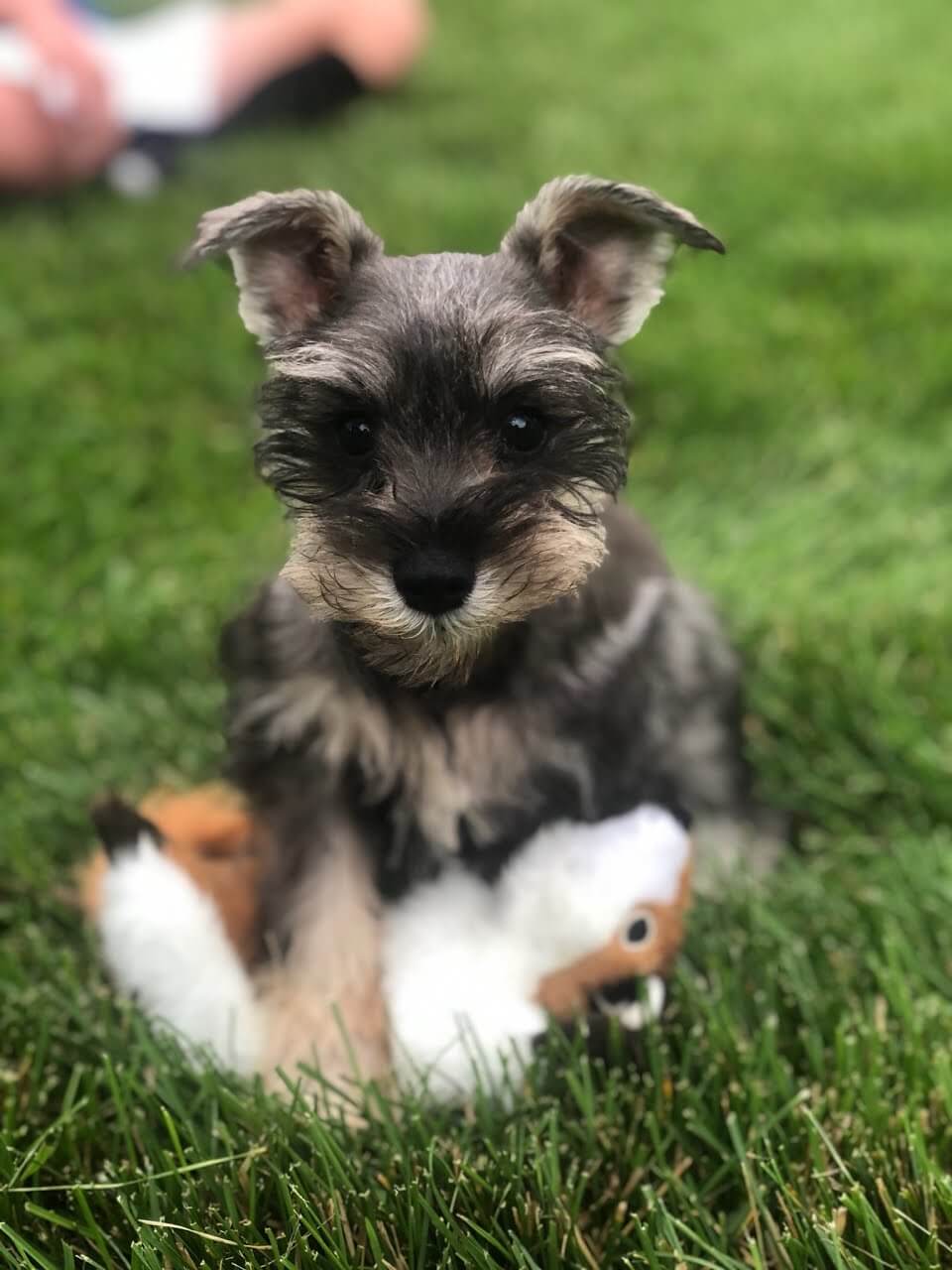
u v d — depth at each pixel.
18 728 0.56
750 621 0.61
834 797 0.52
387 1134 0.35
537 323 0.36
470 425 0.36
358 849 0.42
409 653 0.36
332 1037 0.39
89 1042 0.40
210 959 0.38
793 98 1.38
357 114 1.38
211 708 0.57
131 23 1.22
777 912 0.45
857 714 0.55
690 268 0.97
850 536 0.68
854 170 1.15
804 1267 0.31
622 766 0.42
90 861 0.44
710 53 1.59
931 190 1.11
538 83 1.48
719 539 0.69
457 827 0.41
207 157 1.23
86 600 0.65
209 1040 0.38
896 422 0.78
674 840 0.38
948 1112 0.35
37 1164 0.34
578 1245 0.32
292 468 0.37
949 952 0.43
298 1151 0.35
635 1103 0.37
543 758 0.41
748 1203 0.34
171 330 0.91
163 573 0.67
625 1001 0.37
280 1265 0.31
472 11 1.79
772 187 1.12
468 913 0.38
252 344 0.86
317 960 0.40
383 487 0.36
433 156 1.26
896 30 1.63
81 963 0.44
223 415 0.82
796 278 0.96
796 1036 0.40
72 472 0.75
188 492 0.74
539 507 0.36
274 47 1.26
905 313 0.89
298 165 1.22
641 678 0.43
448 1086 0.37
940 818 0.51
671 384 0.82
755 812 0.51
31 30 1.09
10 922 0.47
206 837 0.43
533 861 0.37
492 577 0.35
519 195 1.11
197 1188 0.34
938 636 0.59
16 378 0.84
